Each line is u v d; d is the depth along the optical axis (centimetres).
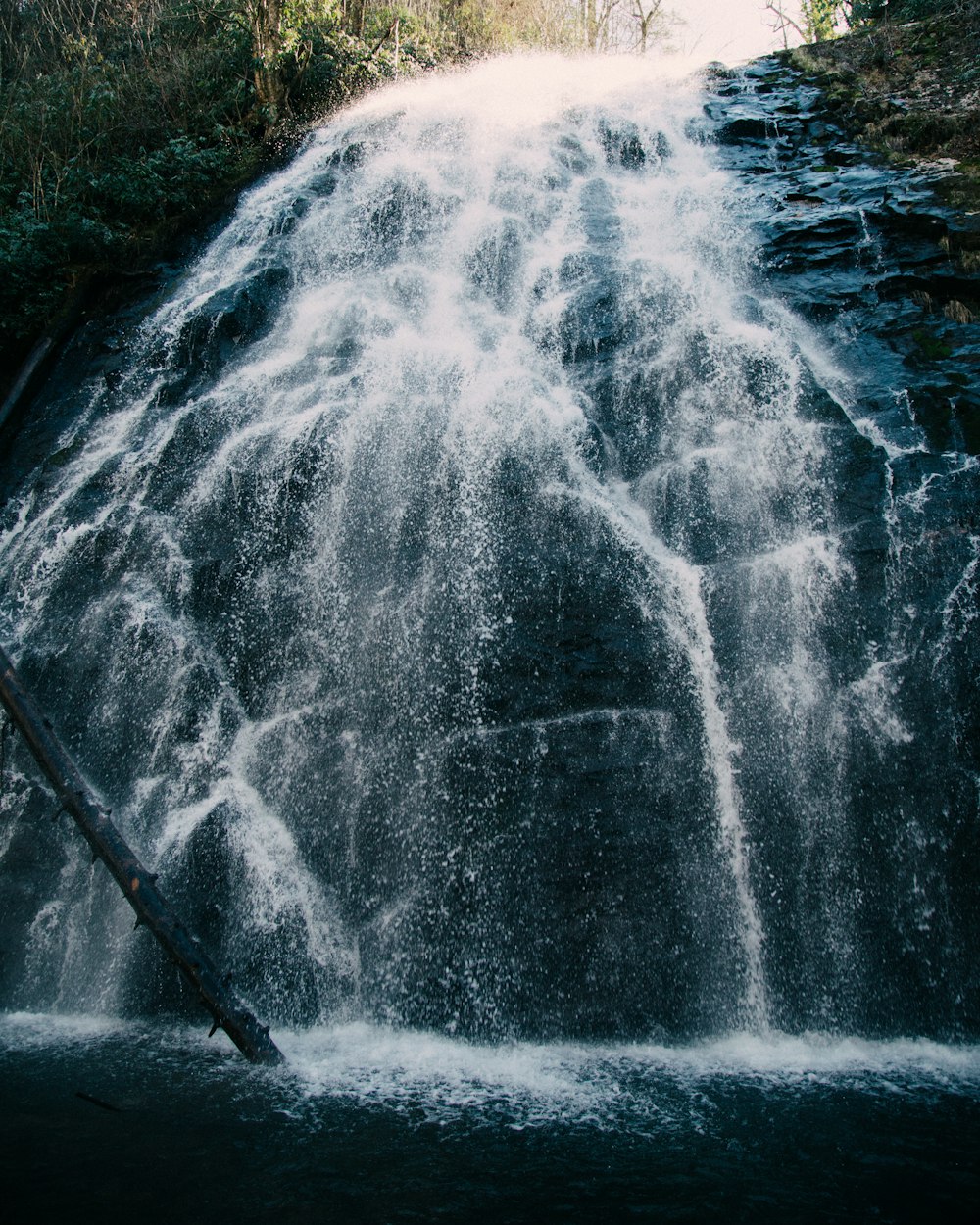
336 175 1201
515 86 1436
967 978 580
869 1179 392
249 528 767
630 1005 569
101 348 1008
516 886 597
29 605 771
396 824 629
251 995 595
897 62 1280
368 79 1402
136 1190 377
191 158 1210
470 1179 388
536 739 625
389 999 591
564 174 1189
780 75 1349
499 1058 532
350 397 834
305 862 632
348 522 752
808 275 946
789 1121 445
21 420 953
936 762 618
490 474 754
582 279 969
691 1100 471
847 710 641
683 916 589
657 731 632
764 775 629
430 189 1148
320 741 664
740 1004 578
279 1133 426
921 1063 528
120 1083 481
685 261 984
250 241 1126
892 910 597
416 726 651
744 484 748
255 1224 355
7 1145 410
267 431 820
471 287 1016
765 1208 370
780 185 1101
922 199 972
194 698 694
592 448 786
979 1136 431
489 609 679
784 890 604
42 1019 593
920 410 772
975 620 645
